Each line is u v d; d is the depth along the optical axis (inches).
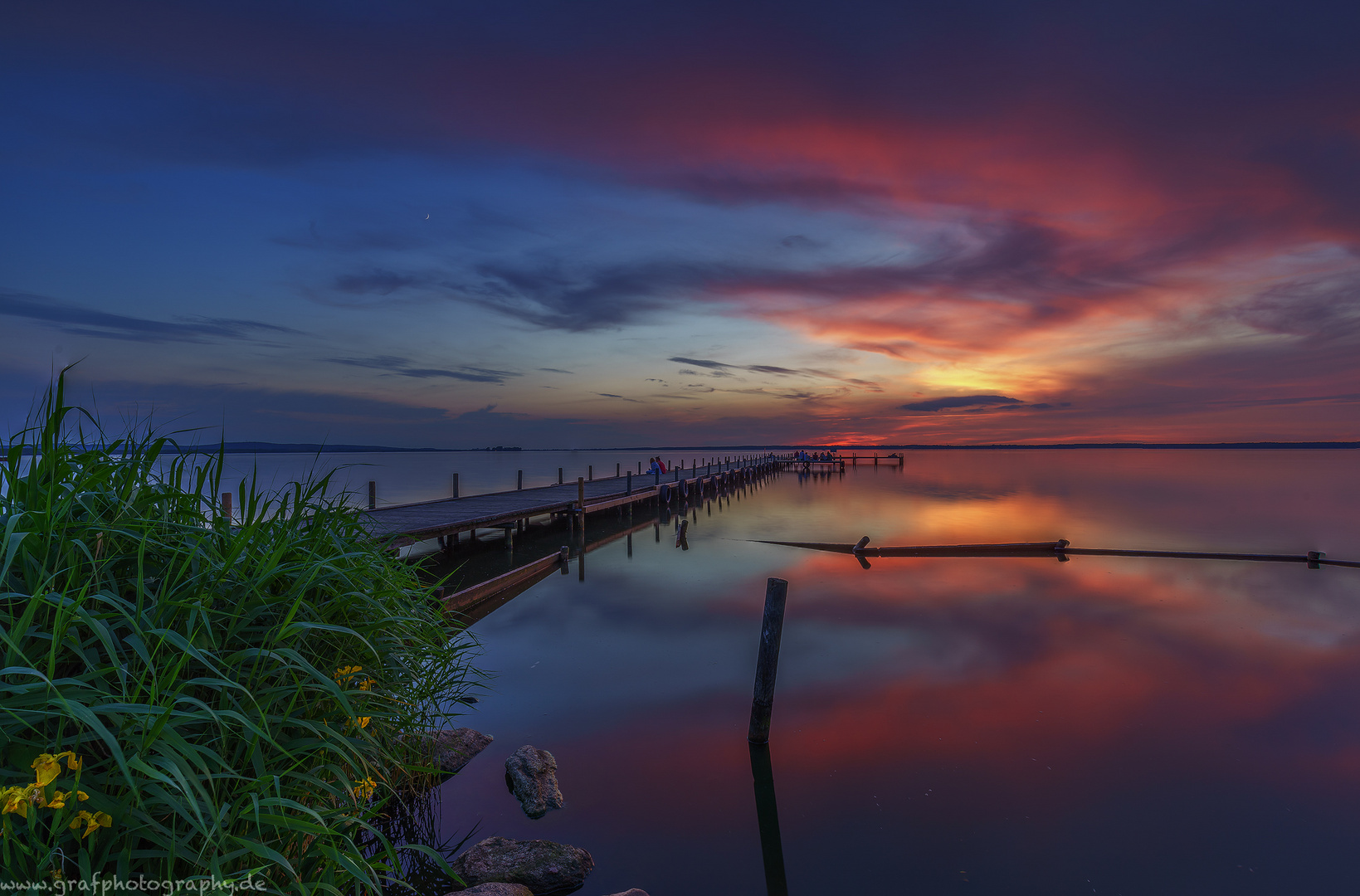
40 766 59.6
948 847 161.2
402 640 137.8
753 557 609.3
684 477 1326.3
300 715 96.8
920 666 298.0
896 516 957.2
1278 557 573.3
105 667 70.2
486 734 217.5
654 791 185.9
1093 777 195.3
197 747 69.7
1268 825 170.9
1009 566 554.9
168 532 96.6
